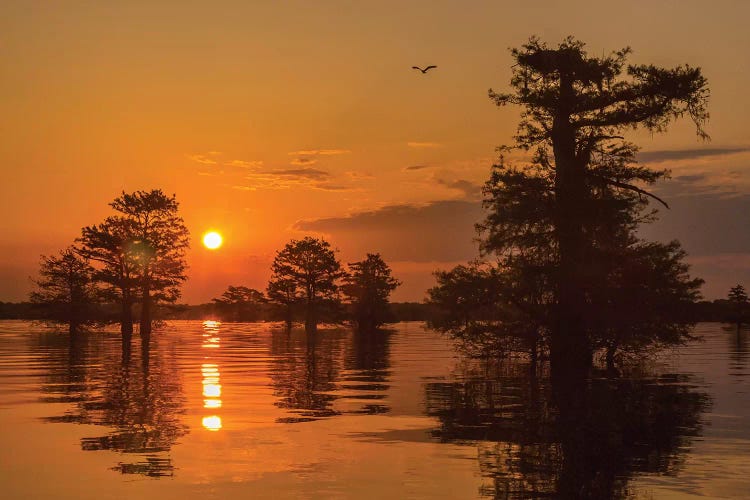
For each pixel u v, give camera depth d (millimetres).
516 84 40188
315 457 14742
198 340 72062
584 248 38188
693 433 17547
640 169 39250
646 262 38594
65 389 26719
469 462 14297
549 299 39188
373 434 17391
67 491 12148
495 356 40562
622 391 26938
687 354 50625
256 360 43250
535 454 15094
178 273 84562
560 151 39438
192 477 13078
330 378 31906
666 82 38250
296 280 106438
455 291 40125
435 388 27969
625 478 12977
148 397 24406
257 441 16422
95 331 93562
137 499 11688
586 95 39125
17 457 14727
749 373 35438
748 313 132250
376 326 113125
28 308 83438
